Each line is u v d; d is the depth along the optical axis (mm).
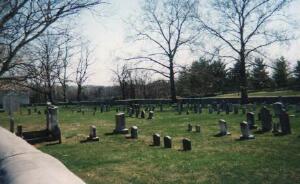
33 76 20031
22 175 2365
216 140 16438
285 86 73125
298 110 27922
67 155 14547
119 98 79500
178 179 9984
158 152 14086
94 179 10531
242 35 47969
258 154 12500
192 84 70500
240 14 47812
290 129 16688
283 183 9016
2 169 2643
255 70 73875
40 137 18688
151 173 10805
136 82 78750
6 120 37406
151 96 81438
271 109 32500
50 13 19219
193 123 24547
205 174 10312
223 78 62656
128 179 10305
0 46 19031
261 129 18672
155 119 29047
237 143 15148
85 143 17703
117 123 21109
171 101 55406
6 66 19031
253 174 9961
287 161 11172
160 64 57062
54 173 2357
